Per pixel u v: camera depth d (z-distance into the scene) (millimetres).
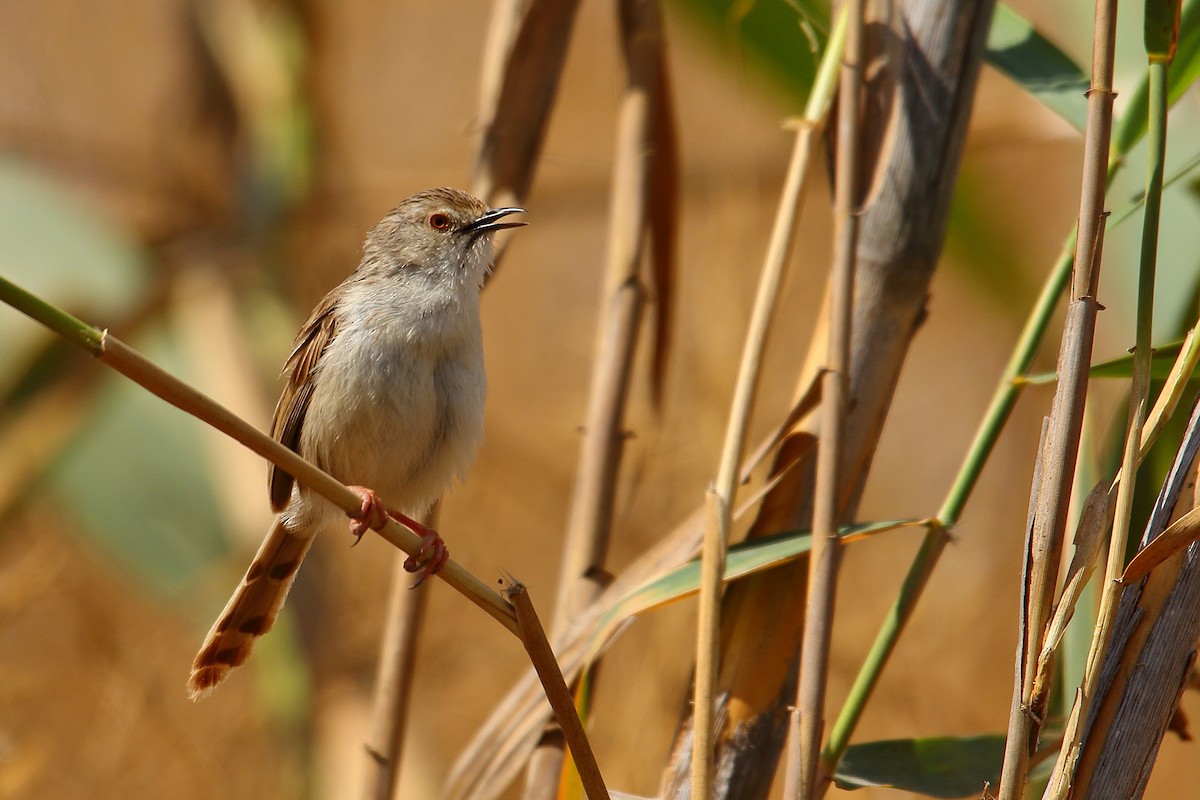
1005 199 10641
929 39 6305
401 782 10852
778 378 13344
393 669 6945
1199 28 6562
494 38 8148
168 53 15258
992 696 14461
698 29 9453
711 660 5035
